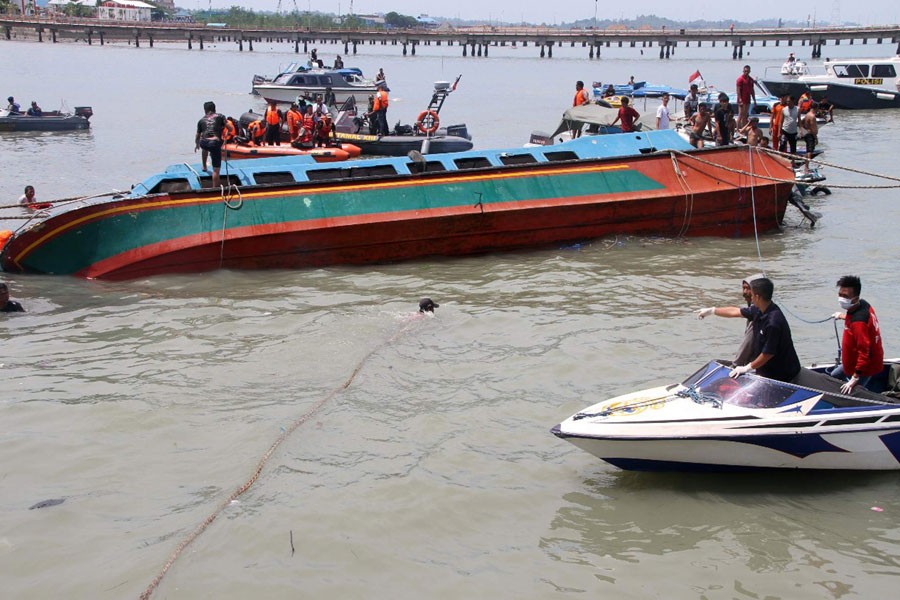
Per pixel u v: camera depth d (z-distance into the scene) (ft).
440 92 116.67
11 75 238.07
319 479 32.19
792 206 82.74
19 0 572.92
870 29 355.36
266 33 407.03
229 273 58.08
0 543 28.35
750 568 27.17
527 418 37.09
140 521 29.66
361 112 168.14
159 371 41.91
